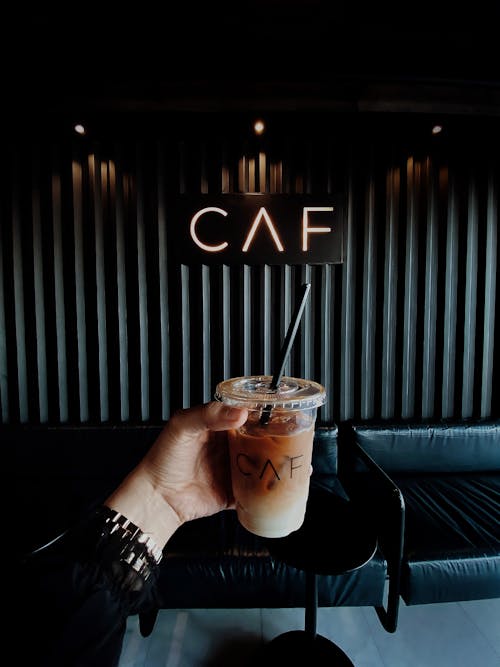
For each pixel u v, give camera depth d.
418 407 2.73
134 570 0.52
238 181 2.60
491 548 1.70
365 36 1.99
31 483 2.31
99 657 0.42
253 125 2.54
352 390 2.72
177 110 2.35
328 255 2.59
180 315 2.59
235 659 1.57
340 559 1.26
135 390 2.63
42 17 1.86
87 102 2.32
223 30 1.95
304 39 2.00
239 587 1.64
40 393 2.59
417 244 2.71
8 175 2.54
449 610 1.85
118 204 2.57
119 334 2.58
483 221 2.72
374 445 2.46
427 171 2.65
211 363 2.64
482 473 2.53
